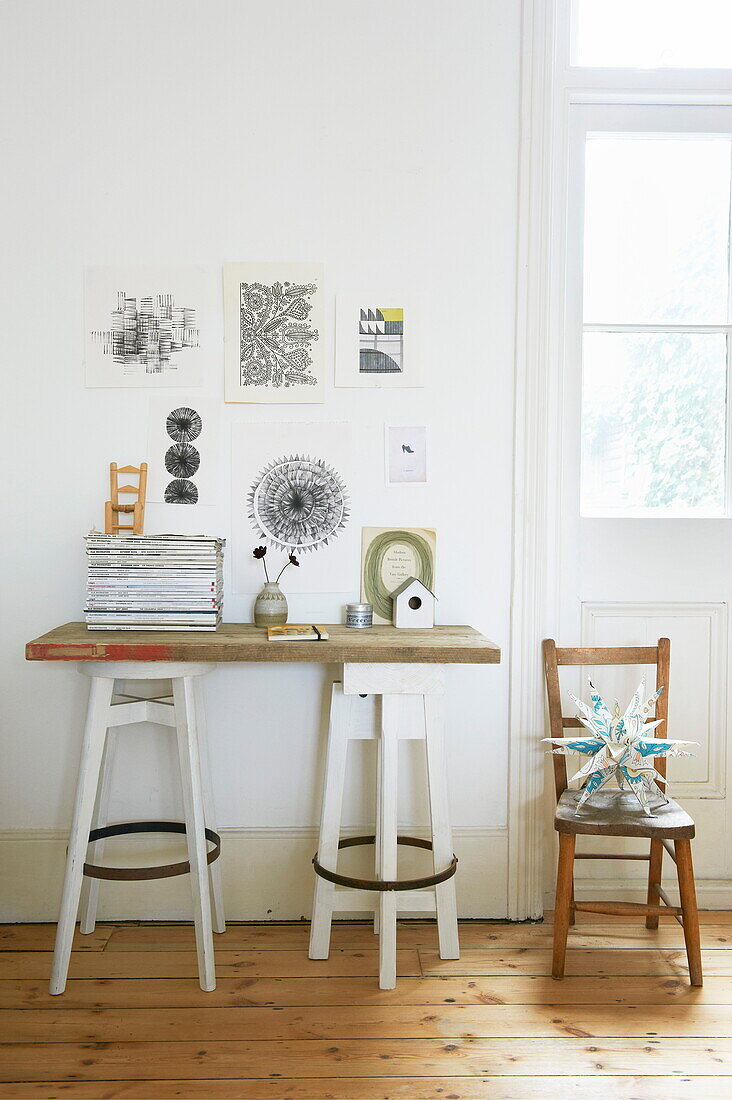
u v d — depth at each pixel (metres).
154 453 2.48
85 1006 2.06
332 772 2.26
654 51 2.58
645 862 2.62
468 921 2.54
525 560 2.51
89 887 2.41
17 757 2.50
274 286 2.47
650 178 2.60
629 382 2.61
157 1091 1.77
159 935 2.42
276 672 2.52
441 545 2.52
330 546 2.51
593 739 2.28
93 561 2.27
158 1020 2.00
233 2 2.44
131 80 2.44
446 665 2.53
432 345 2.49
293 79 2.45
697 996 2.13
